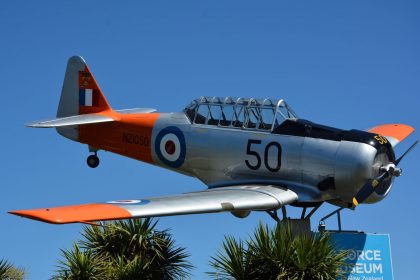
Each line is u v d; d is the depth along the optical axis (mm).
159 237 24641
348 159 22953
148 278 23812
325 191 23484
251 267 20688
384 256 22703
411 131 28938
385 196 23906
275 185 24234
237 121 25266
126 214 18609
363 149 22922
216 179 25781
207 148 25781
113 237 24469
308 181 23703
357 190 23109
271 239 20812
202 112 26219
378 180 23250
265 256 20609
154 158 27641
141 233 24391
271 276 20547
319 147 23469
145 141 27859
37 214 16891
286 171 24031
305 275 20422
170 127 27000
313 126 23938
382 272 22609
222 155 25391
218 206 20984
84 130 29609
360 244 22766
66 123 28484
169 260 24438
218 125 25719
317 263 20406
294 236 21734
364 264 22625
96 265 23609
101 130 29219
